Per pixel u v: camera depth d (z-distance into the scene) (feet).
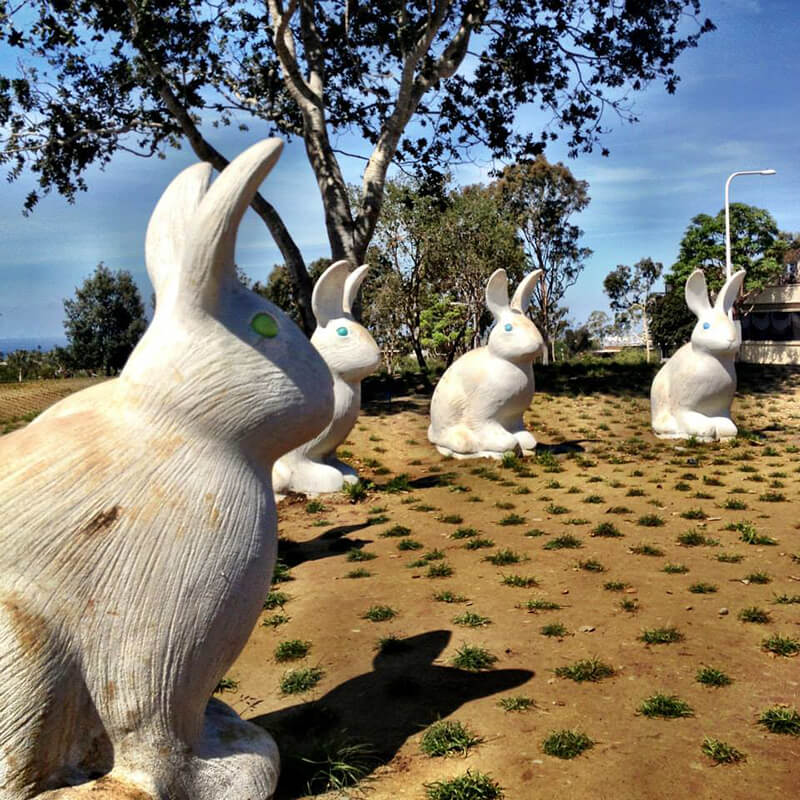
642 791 12.22
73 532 9.44
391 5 55.83
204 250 10.19
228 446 10.61
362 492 33.83
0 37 47.24
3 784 9.12
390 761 13.42
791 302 120.47
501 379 40.88
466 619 19.52
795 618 19.10
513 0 59.52
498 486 35.73
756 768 12.76
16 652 9.07
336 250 57.36
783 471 37.37
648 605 20.20
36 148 58.49
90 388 10.84
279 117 61.93
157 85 52.65
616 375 76.18
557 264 133.69
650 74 61.31
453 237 106.73
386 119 62.59
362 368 33.47
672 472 37.83
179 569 9.89
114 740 9.87
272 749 11.67
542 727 14.29
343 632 19.20
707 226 120.16
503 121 63.10
